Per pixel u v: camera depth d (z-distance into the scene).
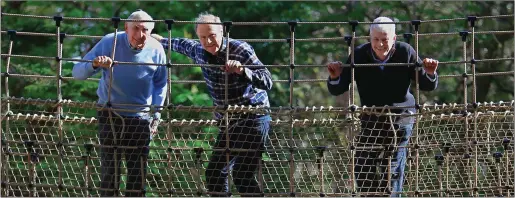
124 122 12.59
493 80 24.73
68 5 23.20
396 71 12.70
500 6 24.70
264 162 14.26
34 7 23.06
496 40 24.62
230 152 12.66
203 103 21.66
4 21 22.80
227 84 12.30
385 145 12.65
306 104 24.72
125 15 22.89
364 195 13.08
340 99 24.88
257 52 23.25
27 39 22.70
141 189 12.70
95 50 12.71
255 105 12.73
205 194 12.78
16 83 22.16
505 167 14.34
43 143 12.87
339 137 14.13
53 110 14.79
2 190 12.88
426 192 13.06
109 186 12.78
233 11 23.02
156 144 17.00
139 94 12.76
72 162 15.88
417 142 12.84
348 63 12.82
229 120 12.69
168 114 12.73
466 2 24.44
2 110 13.45
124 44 12.66
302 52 23.61
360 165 12.87
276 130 14.22
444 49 24.66
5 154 12.95
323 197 12.82
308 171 14.46
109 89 12.42
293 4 23.44
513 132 13.59
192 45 13.10
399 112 12.86
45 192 13.85
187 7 23.02
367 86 12.80
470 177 13.93
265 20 23.27
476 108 13.03
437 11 24.69
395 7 24.20
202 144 17.98
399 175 13.09
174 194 13.72
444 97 24.14
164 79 12.93
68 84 21.70
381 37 12.33
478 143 13.21
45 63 22.47
